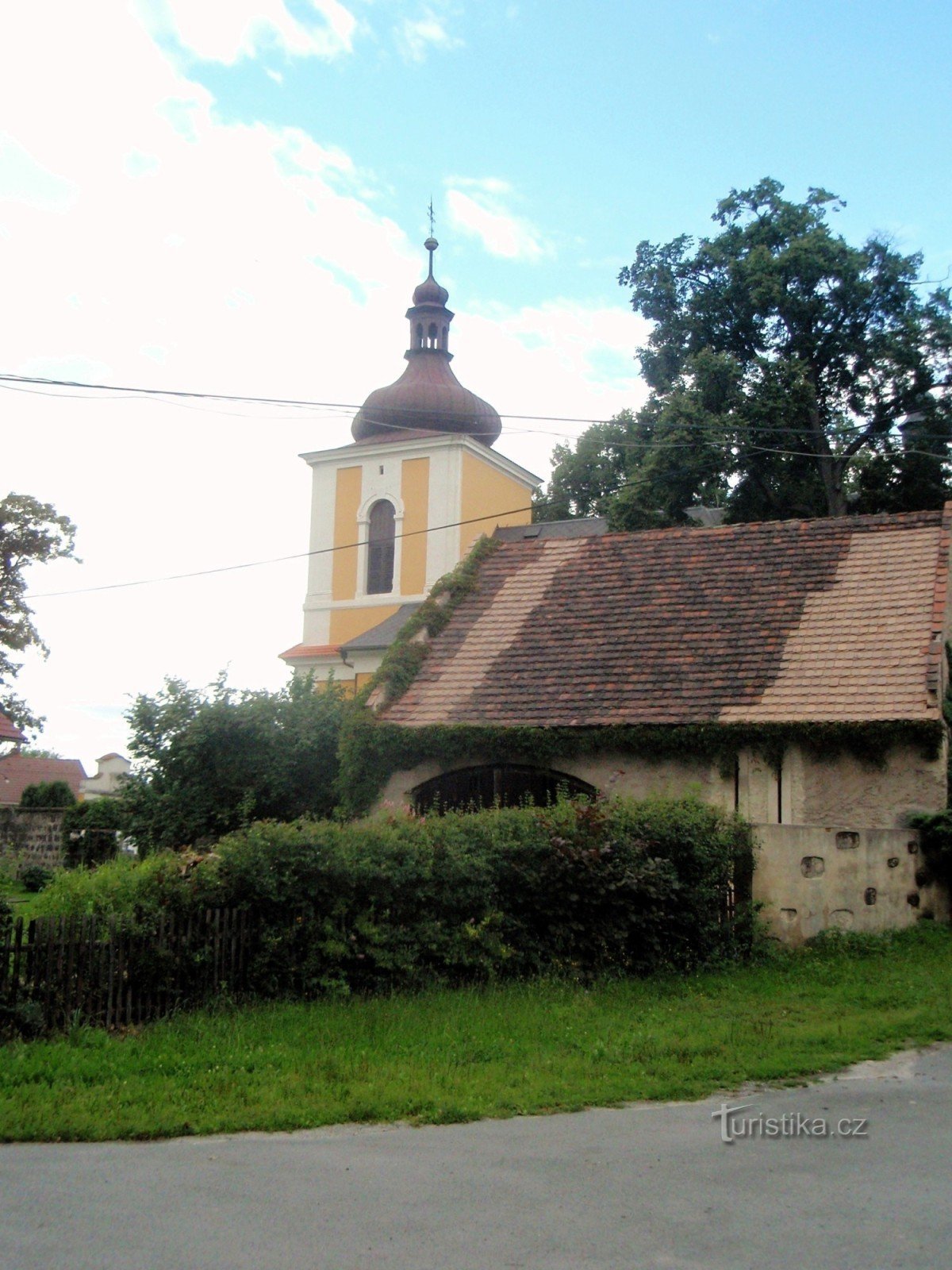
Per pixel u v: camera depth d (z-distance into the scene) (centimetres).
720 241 3722
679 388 3612
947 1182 633
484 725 1792
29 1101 793
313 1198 611
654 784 1698
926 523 1905
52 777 6900
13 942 961
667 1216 580
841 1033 1019
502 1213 586
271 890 1123
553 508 5322
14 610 4266
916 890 1485
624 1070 905
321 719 2111
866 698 1620
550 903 1307
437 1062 919
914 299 3659
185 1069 880
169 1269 514
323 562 4812
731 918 1425
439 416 4734
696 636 1856
